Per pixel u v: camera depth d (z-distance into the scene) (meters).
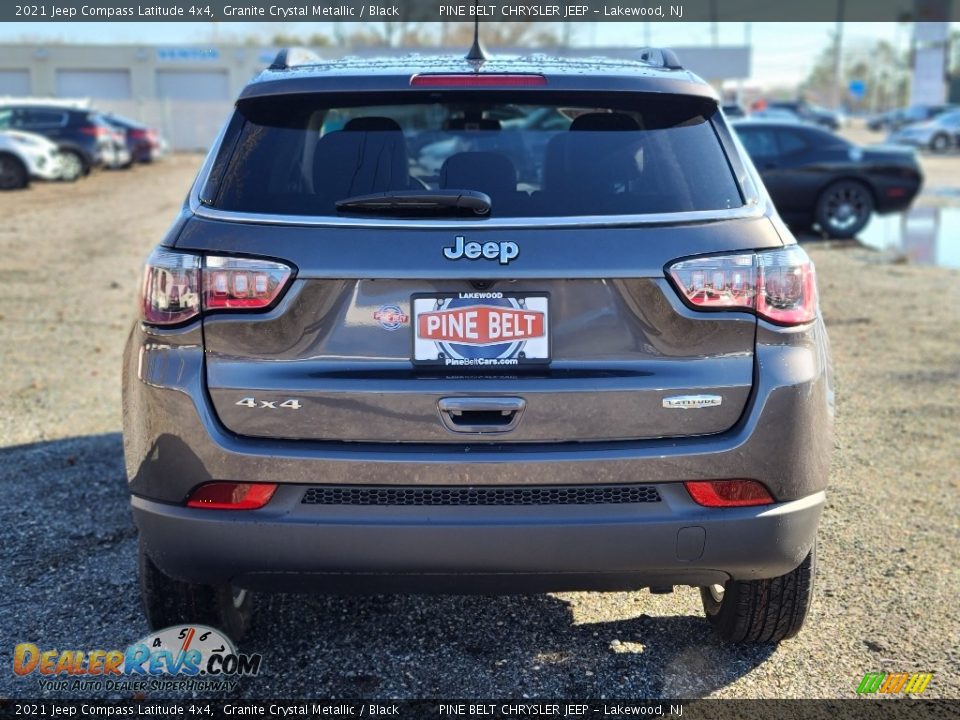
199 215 2.48
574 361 2.40
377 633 3.14
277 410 2.38
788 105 51.88
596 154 2.60
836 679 2.87
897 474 4.56
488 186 2.50
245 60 46.78
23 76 45.97
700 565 2.45
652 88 2.71
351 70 2.79
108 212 16.77
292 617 3.24
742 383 2.42
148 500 2.49
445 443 2.38
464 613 3.28
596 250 2.38
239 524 2.38
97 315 8.38
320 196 2.51
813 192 13.20
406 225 2.39
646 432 2.41
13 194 20.05
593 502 2.40
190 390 2.39
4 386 6.07
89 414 5.53
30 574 3.50
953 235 13.87
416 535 2.36
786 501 2.47
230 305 2.38
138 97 46.59
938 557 3.69
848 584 3.47
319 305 2.38
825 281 9.98
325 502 2.39
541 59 3.15
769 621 2.87
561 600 3.38
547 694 2.80
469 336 2.38
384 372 2.39
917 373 6.38
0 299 8.93
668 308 2.39
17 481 4.42
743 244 2.43
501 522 2.36
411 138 3.19
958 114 38.06
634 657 3.00
